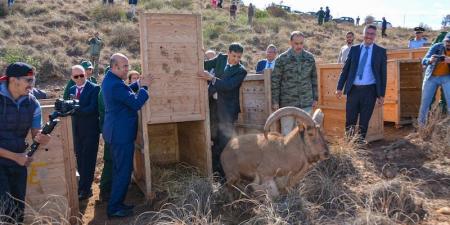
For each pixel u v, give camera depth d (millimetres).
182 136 8453
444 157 8055
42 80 19859
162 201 6750
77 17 30125
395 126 10812
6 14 28406
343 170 7426
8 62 19531
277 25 37375
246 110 8828
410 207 5980
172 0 39219
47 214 5930
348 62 8648
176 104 6980
